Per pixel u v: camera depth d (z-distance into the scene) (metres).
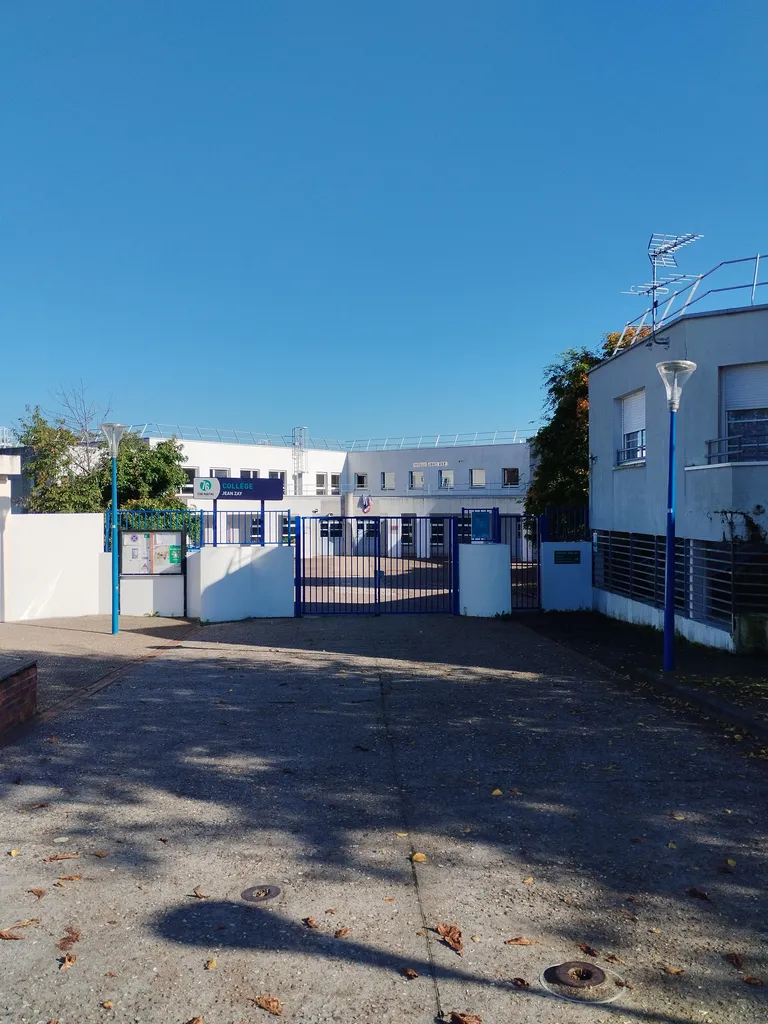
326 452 46.12
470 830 5.35
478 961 3.73
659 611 14.59
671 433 10.67
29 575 17.28
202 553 16.80
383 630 15.60
